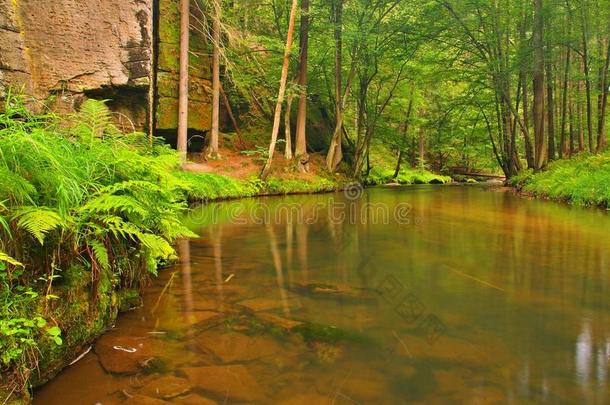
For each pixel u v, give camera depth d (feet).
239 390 7.68
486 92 76.43
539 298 13.05
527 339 10.04
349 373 8.36
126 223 10.94
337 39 65.46
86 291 9.66
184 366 8.53
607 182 38.19
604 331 10.55
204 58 57.21
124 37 32.48
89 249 10.06
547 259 18.20
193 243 21.59
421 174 107.45
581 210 36.27
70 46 30.32
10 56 27.17
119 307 11.36
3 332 6.93
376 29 66.64
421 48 73.97
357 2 66.64
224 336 10.02
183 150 45.55
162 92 50.19
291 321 11.00
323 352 9.25
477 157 115.14
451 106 78.07
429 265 17.21
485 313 11.76
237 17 67.10
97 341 9.60
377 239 23.16
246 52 64.44
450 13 62.75
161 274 15.47
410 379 8.17
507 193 58.08
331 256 18.79
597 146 54.39
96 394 7.46
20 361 7.18
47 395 7.41
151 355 8.98
